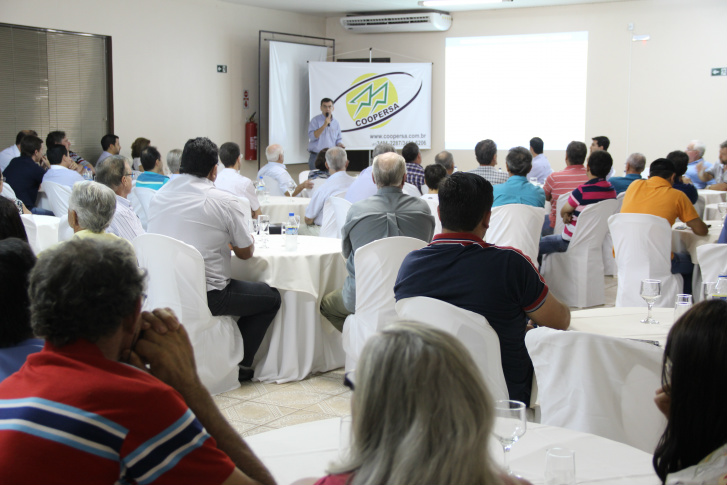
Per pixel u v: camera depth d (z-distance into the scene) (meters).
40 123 7.96
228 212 3.64
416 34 10.59
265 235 4.35
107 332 1.20
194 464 1.16
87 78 8.35
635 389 1.92
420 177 6.64
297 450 1.60
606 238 6.73
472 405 0.86
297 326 3.94
